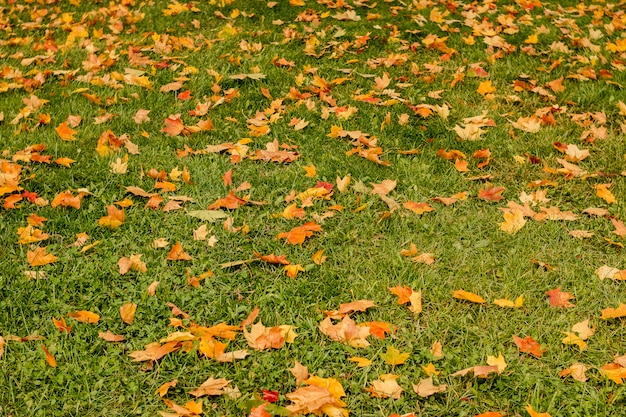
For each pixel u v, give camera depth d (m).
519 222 3.01
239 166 3.58
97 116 4.18
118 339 2.39
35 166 3.55
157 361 2.32
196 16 6.14
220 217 3.12
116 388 2.21
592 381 2.22
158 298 2.61
